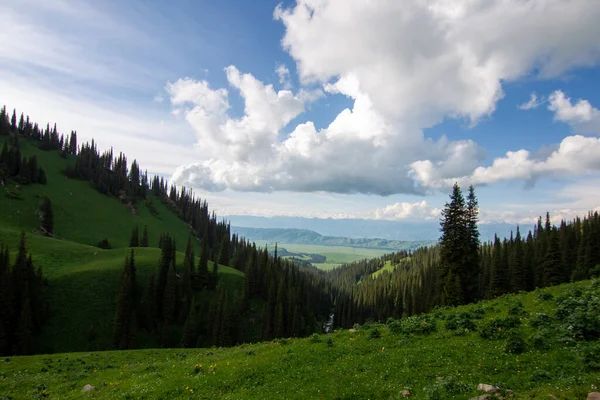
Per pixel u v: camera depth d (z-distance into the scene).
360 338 25.41
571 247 98.12
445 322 25.44
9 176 177.12
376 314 175.88
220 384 19.95
